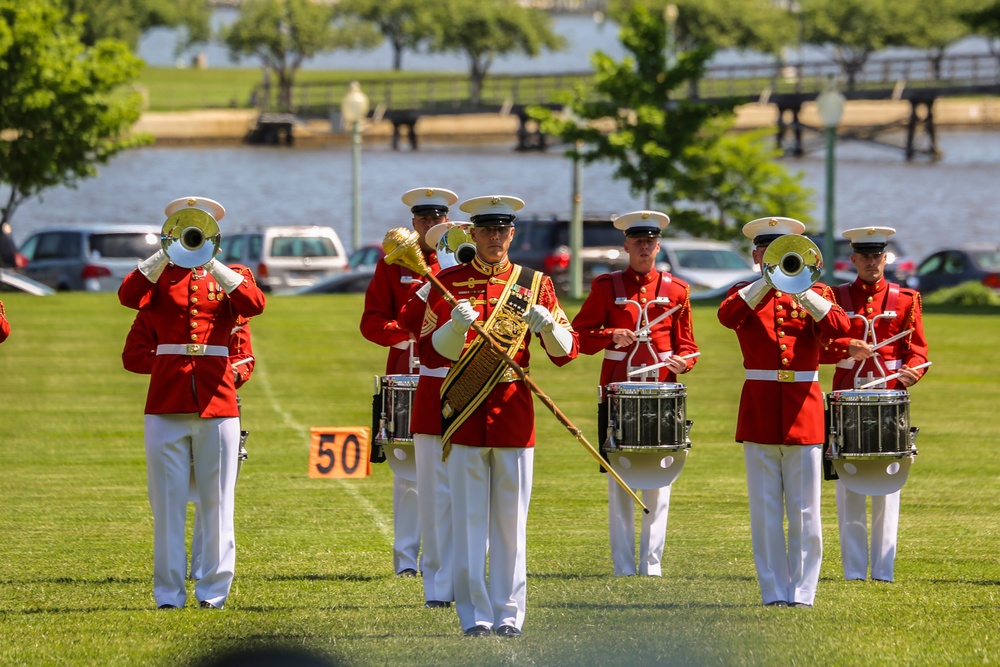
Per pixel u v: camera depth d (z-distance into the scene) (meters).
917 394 50.06
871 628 22.20
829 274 76.62
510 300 22.31
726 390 51.22
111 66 87.81
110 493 33.84
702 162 100.88
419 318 23.86
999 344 61.97
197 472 23.92
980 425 43.78
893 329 26.59
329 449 29.47
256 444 40.91
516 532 22.17
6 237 87.94
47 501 32.84
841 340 24.98
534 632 22.08
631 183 100.00
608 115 99.00
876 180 190.00
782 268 23.97
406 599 24.53
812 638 21.55
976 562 27.12
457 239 24.38
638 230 26.81
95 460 38.31
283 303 76.38
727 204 101.19
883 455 24.69
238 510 32.09
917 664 20.25
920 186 185.50
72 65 86.38
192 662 20.27
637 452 25.12
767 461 24.34
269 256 88.06
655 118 97.25
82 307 71.88
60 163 87.62
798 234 25.03
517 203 22.55
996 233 153.00
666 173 98.12
